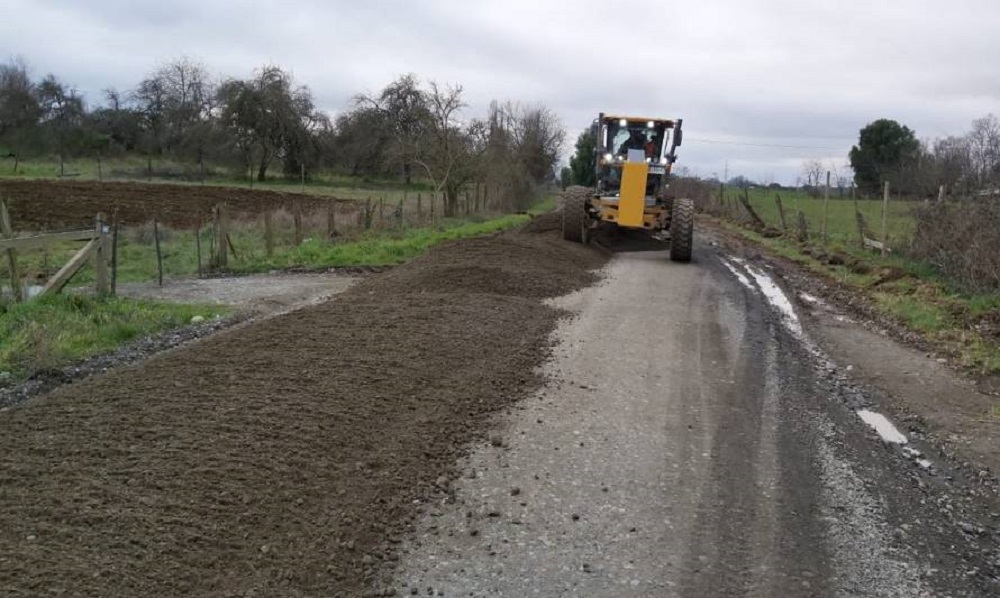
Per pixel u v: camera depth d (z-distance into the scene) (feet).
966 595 12.84
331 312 30.12
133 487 14.02
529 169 157.38
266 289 40.01
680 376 24.52
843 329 34.04
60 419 17.56
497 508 14.83
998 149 91.25
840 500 16.15
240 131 153.69
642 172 56.75
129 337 28.02
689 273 49.57
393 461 16.26
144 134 176.55
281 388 20.06
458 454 17.16
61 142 159.33
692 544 13.93
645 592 12.32
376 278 41.68
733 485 16.53
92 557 11.65
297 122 156.35
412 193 135.54
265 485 14.49
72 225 75.97
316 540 12.97
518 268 42.52
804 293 43.88
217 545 12.43
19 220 77.51
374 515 14.02
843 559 13.74
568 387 22.53
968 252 41.16
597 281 43.88
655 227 58.18
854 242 65.26
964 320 34.83
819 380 25.26
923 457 19.10
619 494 15.78
